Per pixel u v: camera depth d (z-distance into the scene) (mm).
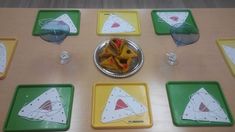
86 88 736
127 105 699
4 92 717
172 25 927
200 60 824
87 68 788
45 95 715
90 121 660
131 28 917
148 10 993
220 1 1785
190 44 870
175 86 749
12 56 811
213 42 882
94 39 875
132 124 657
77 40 870
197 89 744
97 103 700
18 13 955
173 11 993
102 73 775
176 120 668
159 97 721
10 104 690
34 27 903
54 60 808
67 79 757
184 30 906
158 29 912
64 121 657
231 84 761
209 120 673
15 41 854
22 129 643
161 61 816
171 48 856
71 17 947
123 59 794
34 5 1707
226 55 837
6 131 637
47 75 766
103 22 936
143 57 823
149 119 670
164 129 653
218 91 743
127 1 1769
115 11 983
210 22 954
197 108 697
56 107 688
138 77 771
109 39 873
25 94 717
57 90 728
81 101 703
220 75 784
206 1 1784
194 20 957
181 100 714
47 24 895
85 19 944
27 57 812
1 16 939
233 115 686
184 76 777
